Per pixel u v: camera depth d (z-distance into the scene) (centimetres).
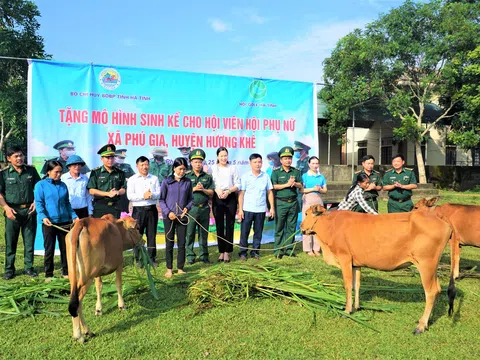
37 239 739
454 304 500
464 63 1894
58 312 466
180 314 462
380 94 1986
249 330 421
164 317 454
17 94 1655
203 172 694
